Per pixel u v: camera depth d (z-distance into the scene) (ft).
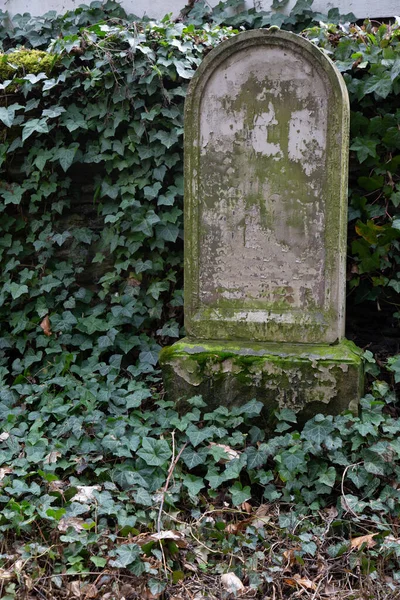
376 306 13.97
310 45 10.62
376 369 11.98
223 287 11.48
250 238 11.29
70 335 13.57
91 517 9.04
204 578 8.37
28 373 13.29
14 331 13.87
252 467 9.97
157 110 13.55
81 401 11.18
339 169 10.73
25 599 7.81
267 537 9.04
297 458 9.82
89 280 14.58
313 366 10.65
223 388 11.05
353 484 9.85
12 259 14.15
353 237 13.69
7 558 8.33
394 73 12.67
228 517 9.50
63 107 13.94
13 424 11.01
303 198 10.97
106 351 13.44
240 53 10.96
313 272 11.04
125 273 14.35
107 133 13.71
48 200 14.34
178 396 11.28
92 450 10.23
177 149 13.82
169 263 13.94
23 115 14.16
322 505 9.62
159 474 9.77
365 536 8.76
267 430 10.89
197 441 10.16
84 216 14.51
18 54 14.06
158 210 13.96
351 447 10.05
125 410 11.44
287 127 10.91
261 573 8.33
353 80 13.07
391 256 13.33
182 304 13.80
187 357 11.14
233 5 16.03
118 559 8.15
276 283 11.24
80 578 8.19
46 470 9.73
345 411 10.50
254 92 10.99
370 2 15.42
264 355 10.89
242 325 11.38
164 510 9.34
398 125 13.04
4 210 14.42
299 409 10.78
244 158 11.16
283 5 15.84
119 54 13.50
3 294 14.03
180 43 13.69
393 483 9.65
